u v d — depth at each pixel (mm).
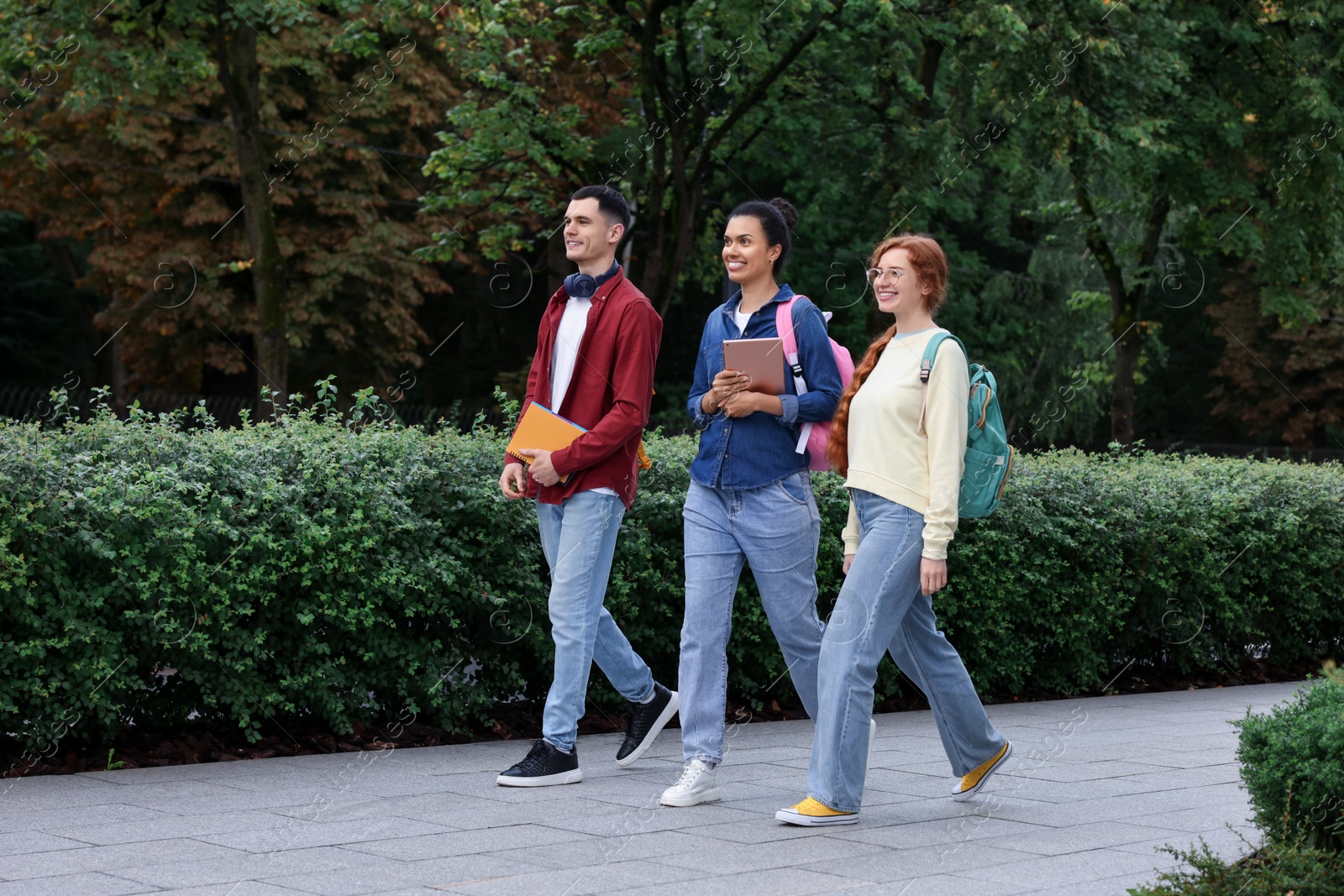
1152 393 36188
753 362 4805
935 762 5770
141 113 20203
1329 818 3807
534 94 17453
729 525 4898
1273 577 9422
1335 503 9727
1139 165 17938
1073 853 4062
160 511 5344
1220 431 35469
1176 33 17453
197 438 5871
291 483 5859
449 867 3836
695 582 4922
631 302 5195
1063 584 8211
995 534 7801
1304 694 4156
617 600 6547
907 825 4453
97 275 23766
